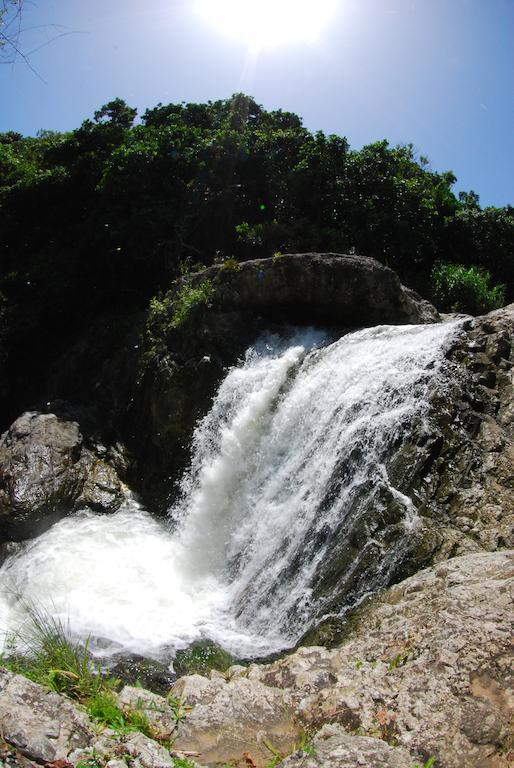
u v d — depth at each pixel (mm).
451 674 4645
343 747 4031
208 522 11266
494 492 8055
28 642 6867
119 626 8852
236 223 20219
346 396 10336
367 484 8719
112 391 15375
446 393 9047
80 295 20266
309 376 11578
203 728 4688
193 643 8367
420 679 4656
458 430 8711
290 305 13531
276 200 20250
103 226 19109
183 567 10891
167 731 4625
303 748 4082
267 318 13789
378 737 4281
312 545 8828
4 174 26125
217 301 13648
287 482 10469
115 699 4938
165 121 22797
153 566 10922
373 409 9711
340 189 19531
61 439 13359
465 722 4203
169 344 13984
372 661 5262
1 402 19422
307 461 10336
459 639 4941
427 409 8883
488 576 5992
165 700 5004
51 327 20297
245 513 10906
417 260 19953
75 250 20359
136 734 4254
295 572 8781
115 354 16078
